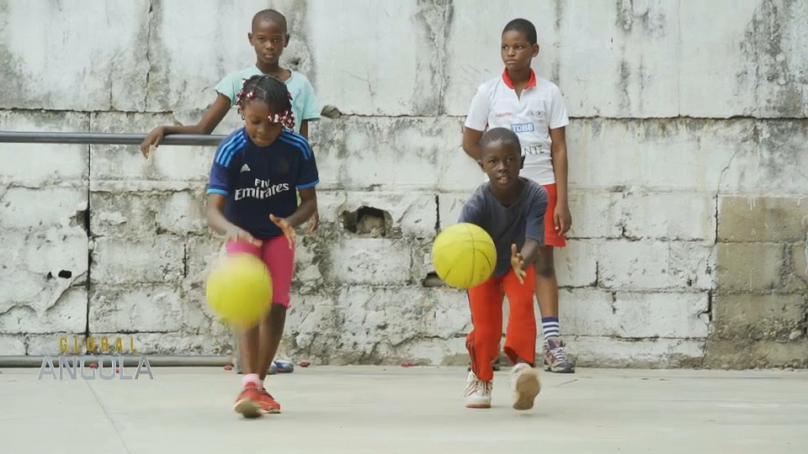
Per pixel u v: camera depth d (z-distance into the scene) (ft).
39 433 58.39
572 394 76.28
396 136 93.04
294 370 89.30
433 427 61.21
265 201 66.18
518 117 90.27
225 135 90.12
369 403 71.15
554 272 91.71
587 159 93.61
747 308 93.30
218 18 92.22
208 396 73.00
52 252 90.84
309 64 92.79
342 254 92.48
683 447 55.62
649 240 93.50
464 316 92.79
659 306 93.30
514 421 63.62
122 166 91.35
